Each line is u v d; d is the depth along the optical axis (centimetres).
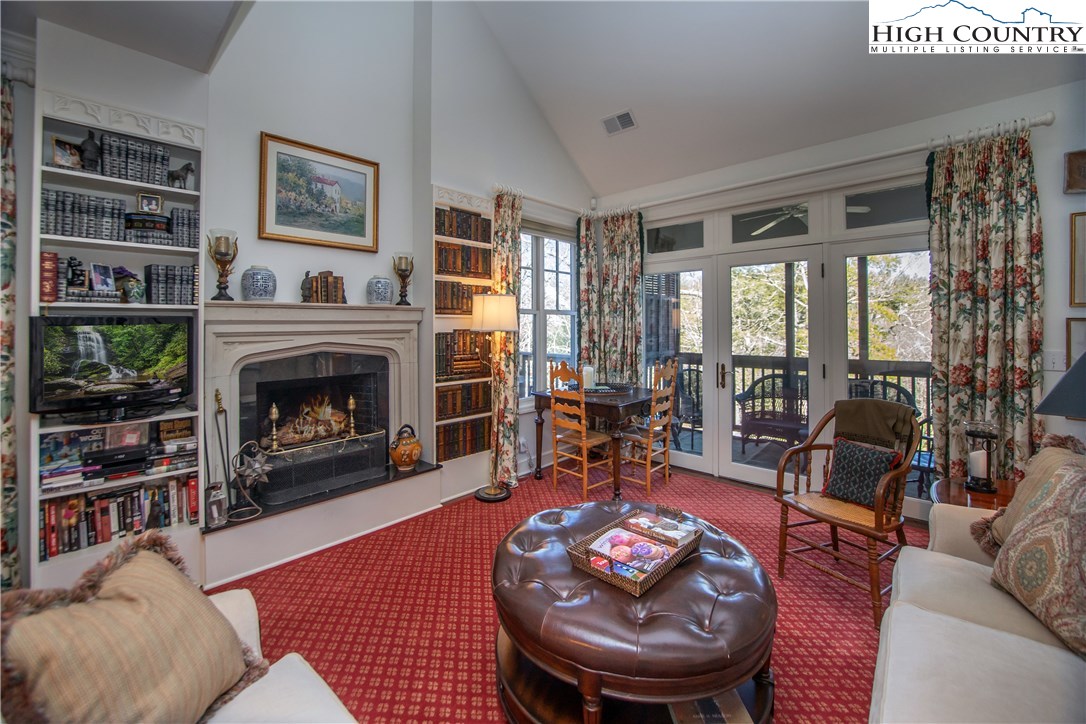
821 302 345
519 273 389
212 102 257
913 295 310
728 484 388
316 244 299
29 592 93
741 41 299
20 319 205
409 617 208
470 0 356
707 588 148
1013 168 262
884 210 320
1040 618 131
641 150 411
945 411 287
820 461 346
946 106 287
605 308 460
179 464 225
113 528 214
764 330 377
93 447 211
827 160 338
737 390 393
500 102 385
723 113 348
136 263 230
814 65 296
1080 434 247
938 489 233
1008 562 145
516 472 383
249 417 269
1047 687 107
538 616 139
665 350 439
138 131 213
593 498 356
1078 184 248
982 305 273
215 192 258
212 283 256
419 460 344
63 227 198
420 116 345
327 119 306
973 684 109
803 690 165
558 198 438
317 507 271
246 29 271
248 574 243
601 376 461
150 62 216
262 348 267
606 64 352
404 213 349
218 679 105
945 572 158
